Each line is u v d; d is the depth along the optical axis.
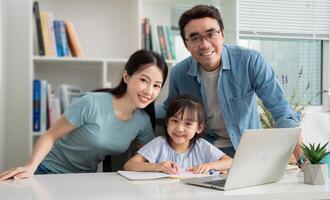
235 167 1.00
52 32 2.32
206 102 1.94
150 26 2.49
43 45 2.31
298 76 3.11
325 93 3.10
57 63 2.50
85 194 0.93
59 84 2.57
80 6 2.60
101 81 2.51
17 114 2.46
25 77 2.47
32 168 1.35
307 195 0.97
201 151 1.67
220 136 1.98
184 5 2.82
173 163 1.40
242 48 1.91
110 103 1.65
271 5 3.04
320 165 1.10
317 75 3.13
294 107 2.63
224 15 2.85
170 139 1.66
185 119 1.65
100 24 2.64
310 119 2.89
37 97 2.29
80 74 2.61
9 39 2.45
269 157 1.10
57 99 2.33
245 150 1.01
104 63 2.38
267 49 3.09
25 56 2.46
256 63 1.85
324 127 2.91
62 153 1.72
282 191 0.99
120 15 2.67
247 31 3.01
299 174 1.29
